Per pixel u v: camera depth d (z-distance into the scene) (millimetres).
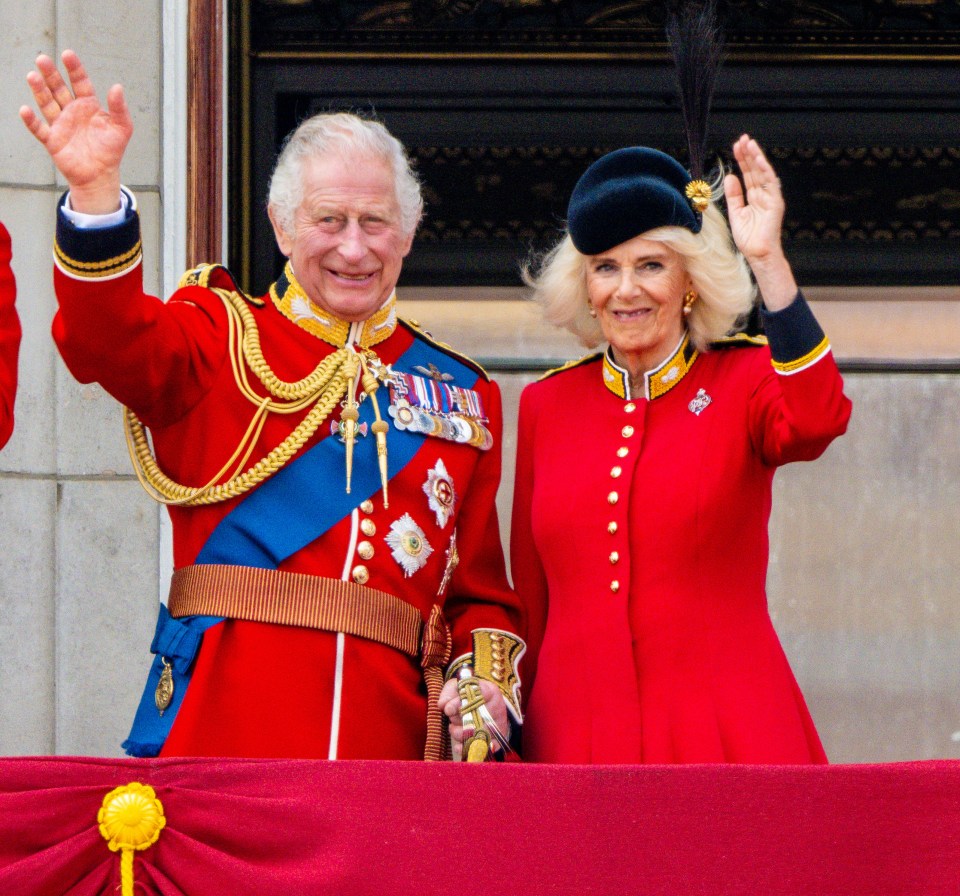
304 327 10102
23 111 8570
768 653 9852
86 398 13117
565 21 15180
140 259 8906
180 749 9219
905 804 7844
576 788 7855
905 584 14781
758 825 7824
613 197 10016
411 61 15125
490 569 10477
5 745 12789
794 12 15234
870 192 15297
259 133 14844
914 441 15047
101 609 12961
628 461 10109
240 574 9492
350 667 9461
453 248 15164
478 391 10664
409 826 7793
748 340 10344
